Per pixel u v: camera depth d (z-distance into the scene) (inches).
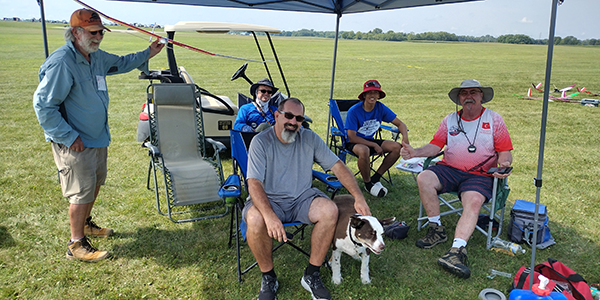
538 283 100.9
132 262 130.8
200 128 197.8
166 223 157.9
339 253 118.6
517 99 490.9
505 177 130.4
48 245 138.3
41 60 741.9
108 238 145.0
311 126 321.4
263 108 195.3
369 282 120.9
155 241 144.3
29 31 2159.2
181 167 167.3
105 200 176.2
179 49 1168.8
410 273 128.0
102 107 128.5
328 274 125.3
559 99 482.3
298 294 116.5
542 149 106.3
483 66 985.5
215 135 236.7
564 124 348.8
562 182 207.2
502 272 127.3
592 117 380.5
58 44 1145.4
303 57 1136.2
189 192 158.4
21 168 209.3
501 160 139.9
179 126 179.5
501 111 409.4
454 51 1786.4
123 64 141.9
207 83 562.3
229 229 154.1
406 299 115.2
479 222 158.4
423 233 153.9
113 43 1430.9
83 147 122.7
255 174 116.9
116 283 120.0
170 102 176.7
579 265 132.2
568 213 170.7
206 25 223.1
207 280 122.4
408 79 683.4
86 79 123.6
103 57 134.0
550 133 315.3
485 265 132.3
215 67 768.3
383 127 211.6
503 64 1057.5
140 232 150.2
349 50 1631.4
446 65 992.2
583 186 202.1
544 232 143.3
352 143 194.5
